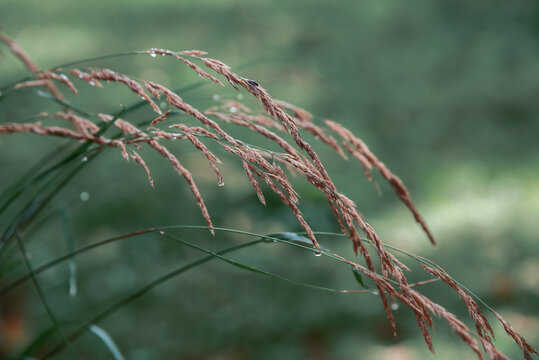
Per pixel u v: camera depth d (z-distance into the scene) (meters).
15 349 2.76
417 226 4.17
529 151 5.29
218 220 4.10
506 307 3.11
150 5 11.31
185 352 2.89
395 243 3.93
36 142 4.93
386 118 6.47
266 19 10.52
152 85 1.03
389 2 10.88
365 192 4.77
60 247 3.66
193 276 3.40
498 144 5.55
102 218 3.97
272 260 3.69
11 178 4.37
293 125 0.98
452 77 7.69
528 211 4.12
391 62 8.25
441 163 5.32
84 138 1.10
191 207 4.22
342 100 6.91
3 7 11.09
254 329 3.06
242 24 10.27
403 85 7.45
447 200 4.56
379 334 3.00
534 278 3.30
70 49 8.87
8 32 9.70
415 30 9.61
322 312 3.17
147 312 3.13
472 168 5.08
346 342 2.94
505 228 3.94
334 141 1.33
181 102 1.02
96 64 7.43
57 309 3.11
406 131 6.10
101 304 3.21
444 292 3.27
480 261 3.58
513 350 2.65
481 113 6.24
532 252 3.61
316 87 6.92
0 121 4.85
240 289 3.35
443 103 6.65
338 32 9.70
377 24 9.94
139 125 1.28
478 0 10.24
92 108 5.75
